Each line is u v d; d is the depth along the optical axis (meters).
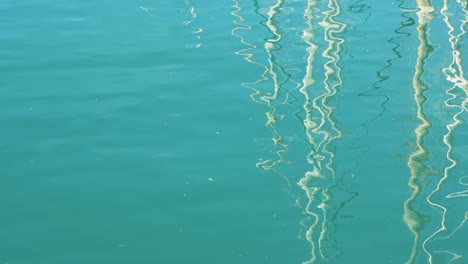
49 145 12.60
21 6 18.11
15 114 13.45
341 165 12.05
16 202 11.26
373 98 13.90
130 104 13.80
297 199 11.31
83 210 11.12
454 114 13.31
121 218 10.97
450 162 12.07
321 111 13.50
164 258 10.23
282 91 14.16
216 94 14.09
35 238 10.58
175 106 13.73
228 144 12.61
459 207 11.08
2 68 15.08
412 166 12.00
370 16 17.33
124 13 17.69
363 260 10.12
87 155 12.34
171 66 15.17
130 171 11.96
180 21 17.22
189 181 11.73
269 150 12.44
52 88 14.37
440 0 18.00
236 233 10.67
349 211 11.06
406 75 14.66
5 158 12.23
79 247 10.42
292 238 10.56
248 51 15.73
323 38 16.25
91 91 14.26
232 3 18.20
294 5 18.06
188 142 12.68
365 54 15.52
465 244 10.37
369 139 12.71
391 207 11.12
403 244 10.40
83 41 16.25
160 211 11.11
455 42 15.80
